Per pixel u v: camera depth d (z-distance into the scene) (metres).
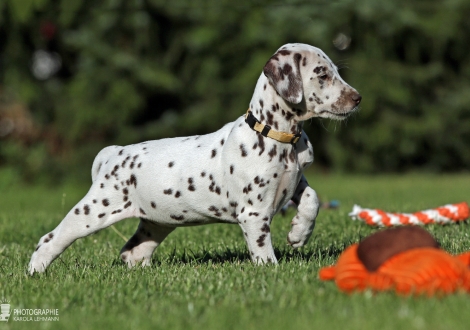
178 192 8.04
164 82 27.25
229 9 27.72
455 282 5.65
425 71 27.70
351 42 27.61
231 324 5.46
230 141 7.83
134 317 5.89
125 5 27.42
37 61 29.92
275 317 5.59
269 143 7.66
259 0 27.80
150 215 8.30
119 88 27.19
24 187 26.64
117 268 8.38
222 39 27.80
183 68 28.55
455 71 29.30
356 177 26.83
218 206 7.97
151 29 27.94
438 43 27.98
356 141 27.72
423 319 5.16
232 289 6.73
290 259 8.28
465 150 28.88
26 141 27.66
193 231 11.73
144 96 28.03
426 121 27.75
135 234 8.97
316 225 11.80
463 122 28.41
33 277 8.09
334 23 26.69
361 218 11.53
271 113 7.68
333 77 7.80
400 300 5.61
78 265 8.99
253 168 7.66
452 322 5.08
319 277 6.70
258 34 27.19
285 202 7.96
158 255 9.91
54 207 19.33
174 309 6.05
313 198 7.91
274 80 7.57
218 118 27.53
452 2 27.94
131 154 8.38
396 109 27.75
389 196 18.42
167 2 27.70
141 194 8.22
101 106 27.28
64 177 27.19
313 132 28.31
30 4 25.45
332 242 10.08
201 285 6.95
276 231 11.54
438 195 18.33
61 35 28.36
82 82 27.44
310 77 7.73
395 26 26.95
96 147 27.52
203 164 7.96
